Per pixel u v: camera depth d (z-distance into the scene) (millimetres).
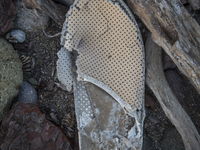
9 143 264
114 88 270
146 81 282
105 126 273
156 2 238
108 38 267
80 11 259
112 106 274
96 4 256
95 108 275
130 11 257
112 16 259
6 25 290
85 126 274
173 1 238
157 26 250
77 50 271
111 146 272
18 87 294
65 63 279
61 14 287
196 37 241
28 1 275
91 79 271
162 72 281
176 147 301
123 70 270
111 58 270
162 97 273
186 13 241
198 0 258
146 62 279
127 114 272
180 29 238
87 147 272
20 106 282
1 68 268
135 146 271
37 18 296
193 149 265
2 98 270
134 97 269
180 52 239
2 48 277
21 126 275
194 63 238
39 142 274
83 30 266
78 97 276
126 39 265
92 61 271
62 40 270
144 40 289
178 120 269
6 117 274
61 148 278
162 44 255
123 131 272
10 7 284
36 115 284
